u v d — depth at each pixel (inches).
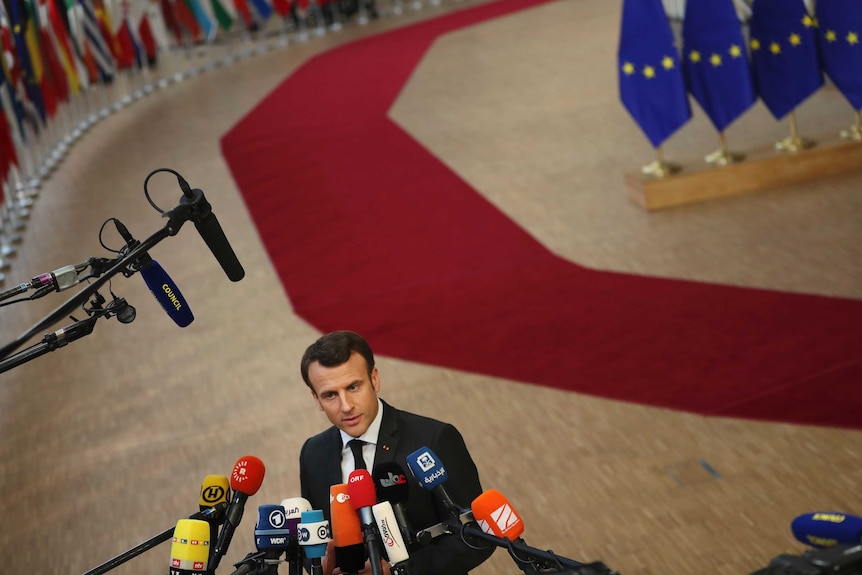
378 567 116.0
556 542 219.5
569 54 708.7
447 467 135.0
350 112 653.3
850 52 399.5
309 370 131.1
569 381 292.8
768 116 486.6
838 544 97.1
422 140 564.4
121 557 125.3
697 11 402.9
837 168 415.2
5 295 122.5
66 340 120.6
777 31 401.7
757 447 244.1
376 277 394.6
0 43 518.3
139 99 821.9
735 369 282.7
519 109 594.9
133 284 419.2
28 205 541.0
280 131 631.8
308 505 129.3
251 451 281.3
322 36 994.7
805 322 301.1
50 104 629.0
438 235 426.3
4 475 286.8
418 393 300.0
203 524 122.3
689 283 342.0
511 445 263.9
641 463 245.8
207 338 362.0
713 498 226.5
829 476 227.6
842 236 356.8
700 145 468.8
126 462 284.2
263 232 463.5
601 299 342.3
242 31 1025.5
